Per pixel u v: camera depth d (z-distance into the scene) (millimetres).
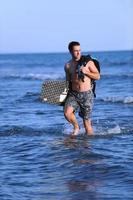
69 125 38344
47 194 20281
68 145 29656
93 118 42719
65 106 32938
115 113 46781
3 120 43031
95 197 19641
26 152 28375
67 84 32625
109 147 28984
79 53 32062
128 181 21516
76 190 20609
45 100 33031
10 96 71875
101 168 23703
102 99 62125
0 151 29172
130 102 58312
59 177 22656
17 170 24297
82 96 32344
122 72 145125
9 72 188375
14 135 34594
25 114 47500
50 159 26172
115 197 19531
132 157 26078
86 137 32531
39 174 23344
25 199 19750
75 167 24172
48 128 37125
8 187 21406
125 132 34688
